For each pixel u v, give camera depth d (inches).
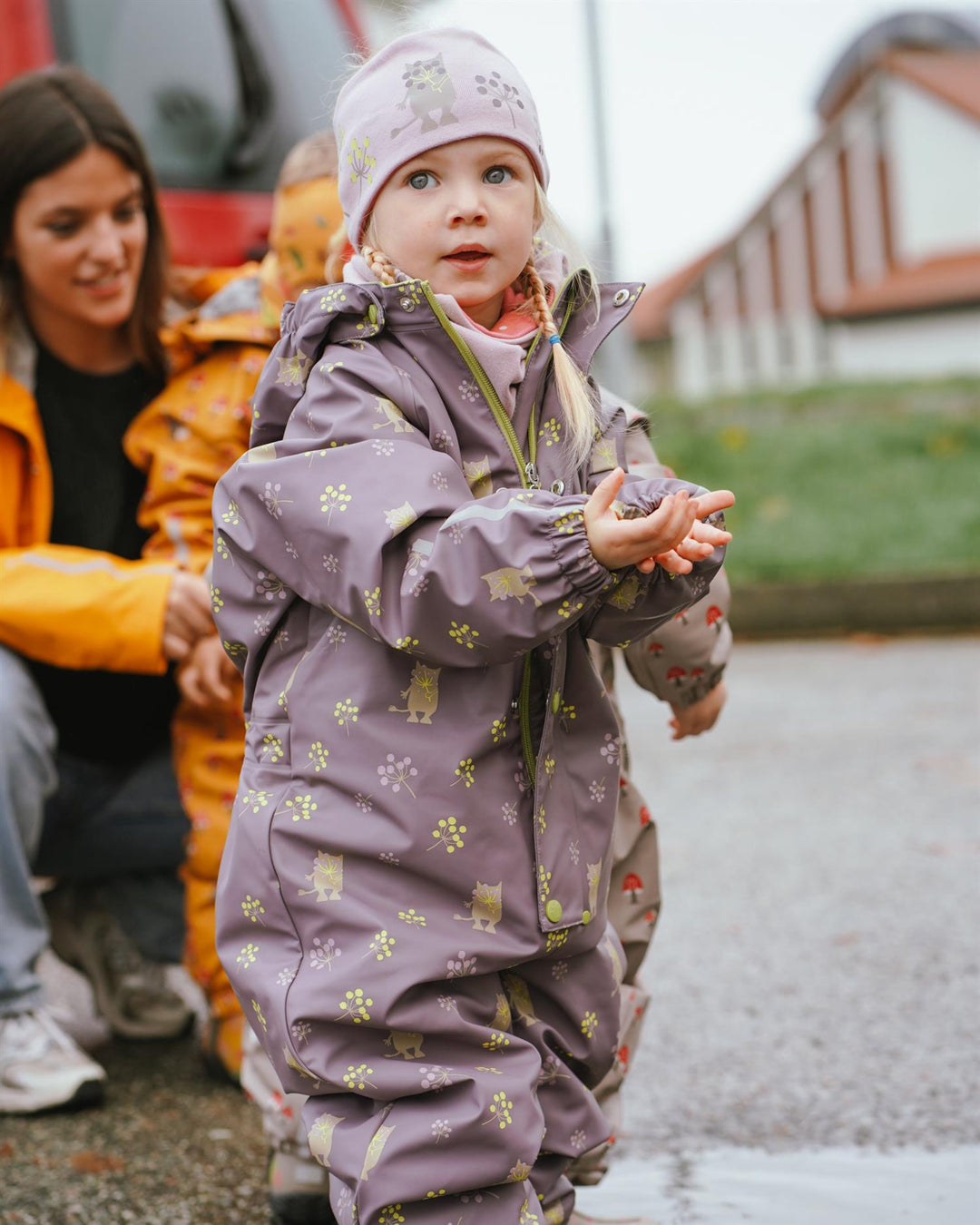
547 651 60.1
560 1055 62.9
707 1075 90.8
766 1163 79.3
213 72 131.3
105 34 126.1
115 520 97.5
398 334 60.4
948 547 307.0
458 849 58.0
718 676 74.5
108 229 91.9
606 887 62.8
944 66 984.9
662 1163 79.8
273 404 62.2
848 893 123.9
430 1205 57.0
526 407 62.0
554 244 66.0
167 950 101.9
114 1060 98.9
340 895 58.1
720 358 1045.8
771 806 153.9
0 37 120.6
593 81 302.8
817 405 507.5
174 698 98.8
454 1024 57.6
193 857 90.9
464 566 54.3
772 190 1013.8
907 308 948.0
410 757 58.0
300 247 85.0
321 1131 58.2
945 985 102.3
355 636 59.2
